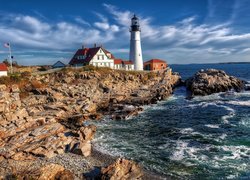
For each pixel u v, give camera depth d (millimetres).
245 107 56406
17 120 37250
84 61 80562
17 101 41938
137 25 89875
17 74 57844
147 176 25891
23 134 33250
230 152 31172
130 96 66812
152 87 74625
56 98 52094
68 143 32531
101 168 25609
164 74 84688
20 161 28031
